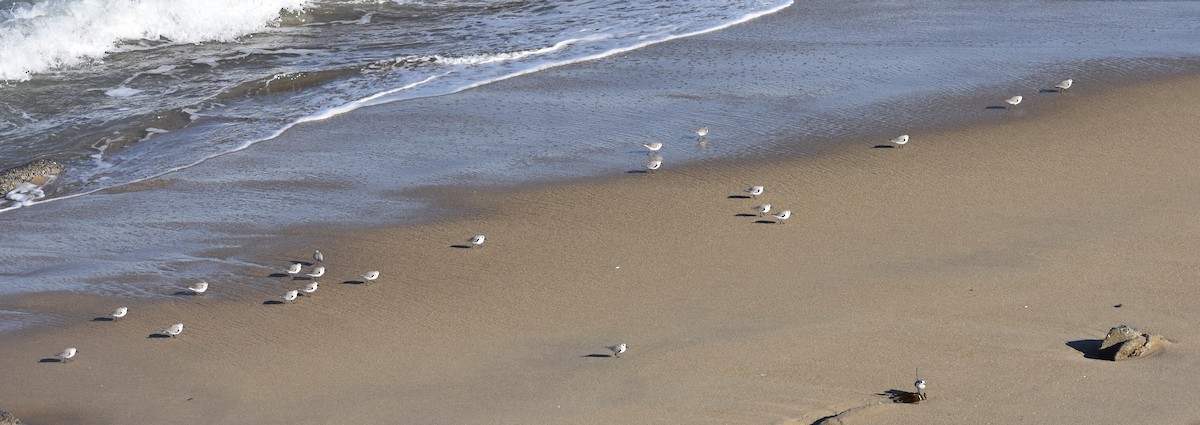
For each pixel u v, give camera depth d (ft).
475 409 42.91
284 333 49.67
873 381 43.39
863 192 62.69
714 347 46.60
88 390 45.65
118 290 54.34
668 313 49.88
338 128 77.61
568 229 59.36
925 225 58.03
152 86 89.20
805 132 72.74
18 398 45.14
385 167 69.56
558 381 44.65
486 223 60.54
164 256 58.03
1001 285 50.83
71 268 57.00
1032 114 74.84
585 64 90.99
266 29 105.70
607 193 63.87
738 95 81.05
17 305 53.01
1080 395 41.60
